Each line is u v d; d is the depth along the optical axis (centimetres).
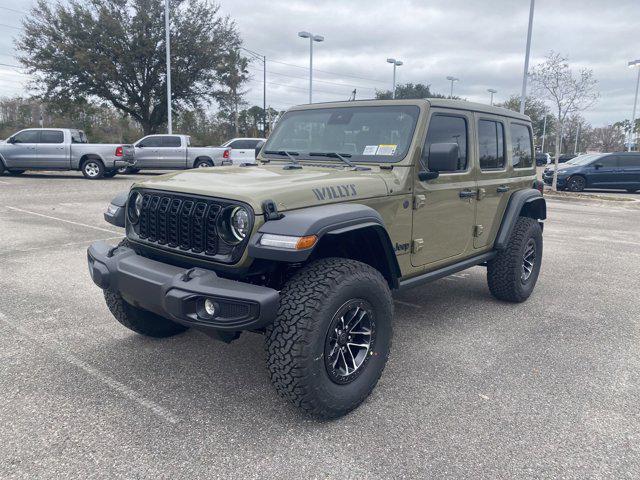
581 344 439
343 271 300
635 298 580
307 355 281
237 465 266
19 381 350
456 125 425
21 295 529
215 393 340
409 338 445
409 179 372
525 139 555
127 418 308
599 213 1373
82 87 2938
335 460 272
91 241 793
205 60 3095
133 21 2911
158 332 419
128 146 1891
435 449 284
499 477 261
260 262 301
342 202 322
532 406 332
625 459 279
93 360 385
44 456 270
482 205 466
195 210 306
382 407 328
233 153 2105
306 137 437
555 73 1841
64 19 2850
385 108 404
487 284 587
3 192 1388
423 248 398
